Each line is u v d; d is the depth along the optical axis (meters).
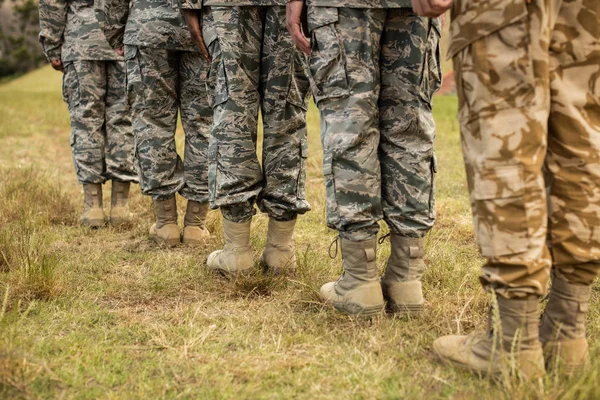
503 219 1.67
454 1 1.73
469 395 1.72
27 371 1.81
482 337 1.88
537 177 1.66
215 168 2.72
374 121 2.15
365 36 2.08
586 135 1.73
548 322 1.85
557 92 1.71
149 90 3.30
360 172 2.14
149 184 3.38
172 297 2.62
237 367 1.93
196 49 3.25
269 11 2.62
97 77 3.89
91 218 3.89
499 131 1.67
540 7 1.61
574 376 1.74
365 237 2.22
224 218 2.80
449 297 2.50
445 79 22.23
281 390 1.80
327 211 2.22
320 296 2.46
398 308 2.31
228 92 2.65
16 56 70.56
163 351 2.06
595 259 1.73
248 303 2.53
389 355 2.00
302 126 2.78
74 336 2.16
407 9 2.10
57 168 6.21
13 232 3.38
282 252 2.86
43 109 14.59
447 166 5.95
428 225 2.26
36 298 2.53
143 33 3.21
